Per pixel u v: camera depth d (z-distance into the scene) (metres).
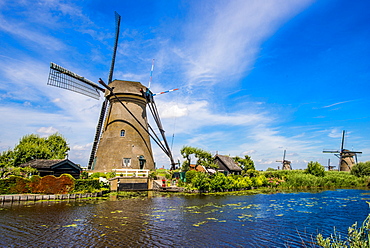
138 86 34.03
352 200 22.58
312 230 12.00
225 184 29.42
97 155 32.41
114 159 30.72
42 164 21.22
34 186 18.50
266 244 9.68
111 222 12.09
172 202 19.08
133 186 26.56
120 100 32.88
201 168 37.75
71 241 9.23
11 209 14.63
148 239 9.71
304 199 23.09
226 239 10.09
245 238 10.32
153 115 36.03
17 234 9.88
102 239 9.54
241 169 49.47
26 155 27.41
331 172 51.78
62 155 33.66
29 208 15.06
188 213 14.91
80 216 13.18
